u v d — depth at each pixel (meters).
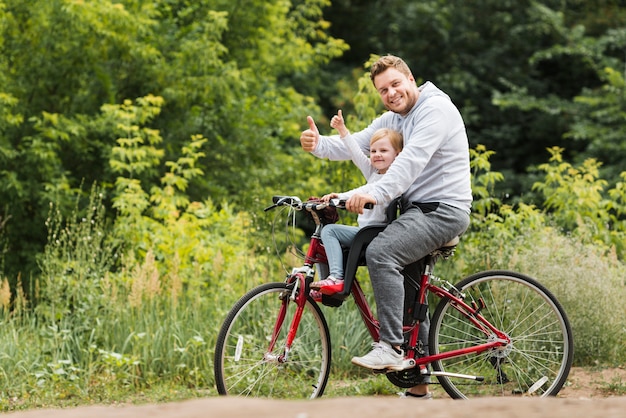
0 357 7.61
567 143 23.31
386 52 24.53
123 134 13.10
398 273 5.52
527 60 24.52
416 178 5.61
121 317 8.24
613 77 20.67
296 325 5.67
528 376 6.19
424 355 5.93
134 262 9.95
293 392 6.61
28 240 13.30
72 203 13.05
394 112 5.86
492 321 6.26
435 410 3.63
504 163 23.67
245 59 17.03
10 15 13.45
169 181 12.16
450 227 5.64
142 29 14.30
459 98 23.97
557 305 6.12
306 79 22.30
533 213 9.93
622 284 8.78
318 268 5.88
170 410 3.66
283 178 15.96
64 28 13.73
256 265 9.41
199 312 8.51
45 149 13.12
